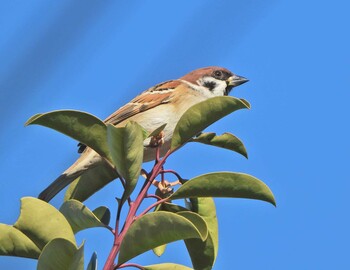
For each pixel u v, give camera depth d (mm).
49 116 5020
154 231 4598
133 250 4715
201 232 4863
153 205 5105
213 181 5199
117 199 5504
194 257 5688
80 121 5098
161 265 4910
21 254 4730
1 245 4680
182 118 5484
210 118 5445
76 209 4922
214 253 5656
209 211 5957
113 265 4742
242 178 5180
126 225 4906
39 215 4660
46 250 4148
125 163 4965
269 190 5215
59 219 4684
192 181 5188
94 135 5168
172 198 5211
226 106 5379
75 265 4164
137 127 4922
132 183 4980
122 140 4918
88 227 4984
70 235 4672
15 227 4664
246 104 5340
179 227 4535
